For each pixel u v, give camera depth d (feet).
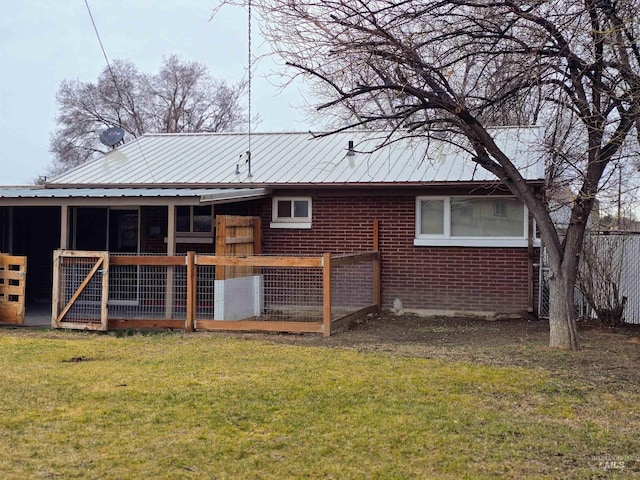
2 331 42.60
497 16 33.40
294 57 35.04
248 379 29.09
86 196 45.55
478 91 41.91
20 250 59.06
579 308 48.93
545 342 38.37
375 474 18.81
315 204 52.11
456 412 24.43
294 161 56.13
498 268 49.01
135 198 44.78
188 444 20.95
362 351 35.70
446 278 49.85
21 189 54.60
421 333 42.27
